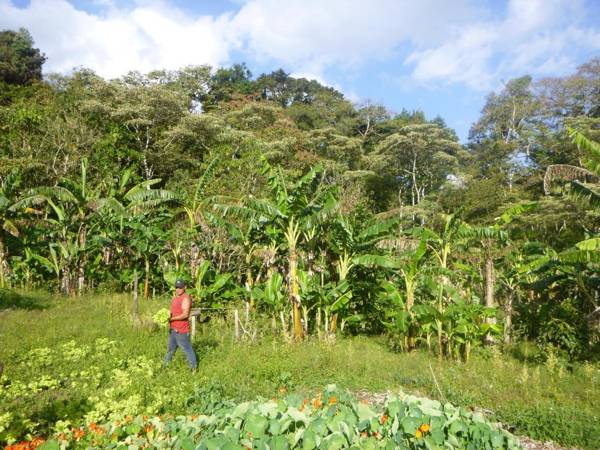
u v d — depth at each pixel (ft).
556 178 32.24
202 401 18.97
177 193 47.55
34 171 59.47
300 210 33.53
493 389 23.18
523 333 38.37
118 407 17.31
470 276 40.16
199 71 121.08
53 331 29.63
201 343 28.99
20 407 17.89
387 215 88.48
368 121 154.30
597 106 103.76
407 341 32.53
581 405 21.48
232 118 102.94
